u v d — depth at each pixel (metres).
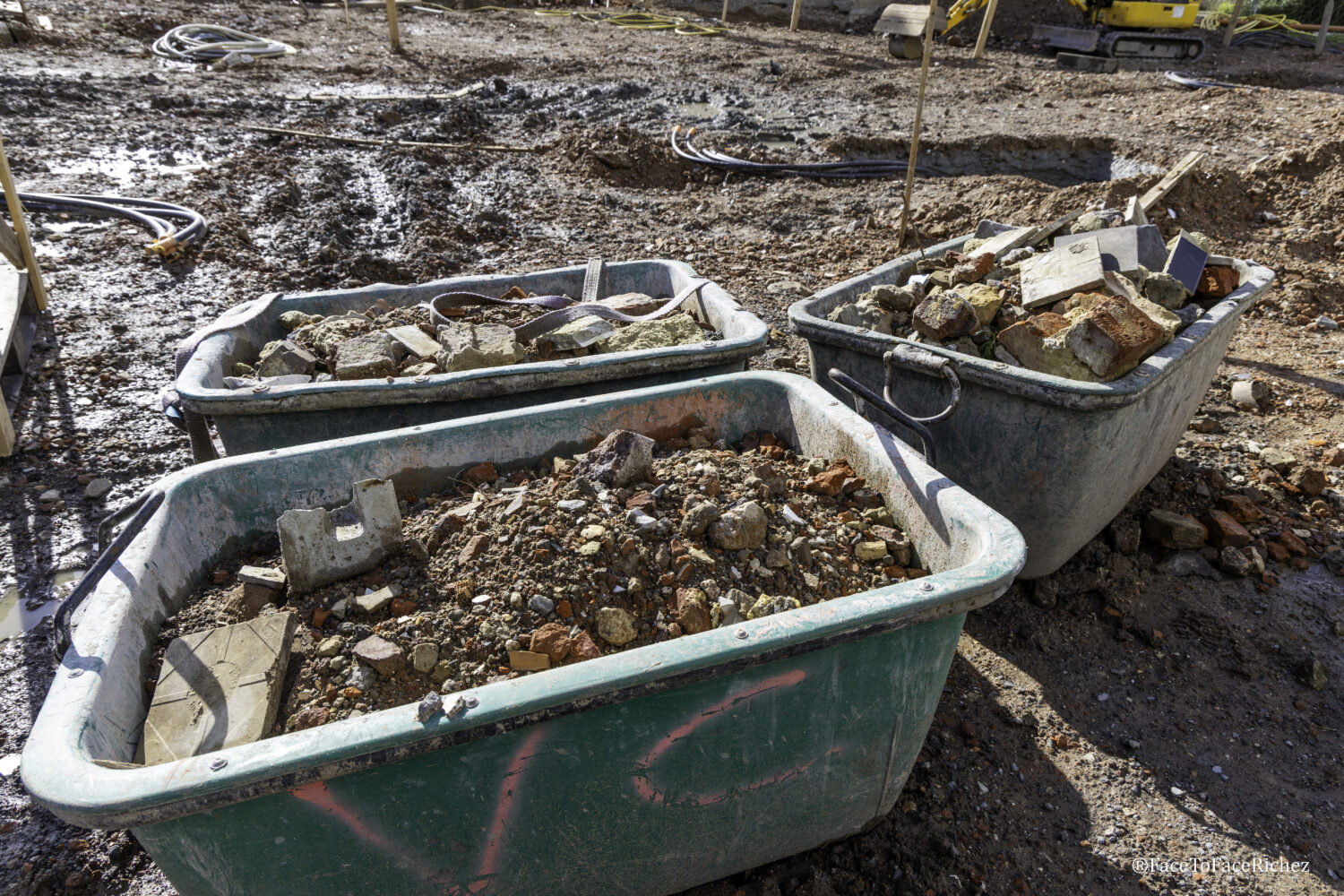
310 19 15.21
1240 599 2.97
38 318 4.71
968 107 10.97
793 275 5.78
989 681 2.64
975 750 2.39
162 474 3.58
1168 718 2.52
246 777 1.26
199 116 8.74
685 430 2.57
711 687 1.54
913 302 3.03
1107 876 2.06
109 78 9.70
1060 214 5.95
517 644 1.80
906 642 1.68
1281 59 14.42
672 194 7.77
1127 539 3.12
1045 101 11.19
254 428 2.57
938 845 2.11
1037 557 2.79
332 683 1.74
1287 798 2.27
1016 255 3.33
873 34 16.92
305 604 1.93
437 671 1.77
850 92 11.83
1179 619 2.87
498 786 1.48
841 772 1.82
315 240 5.99
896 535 2.15
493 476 2.34
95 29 12.04
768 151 8.86
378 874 1.50
